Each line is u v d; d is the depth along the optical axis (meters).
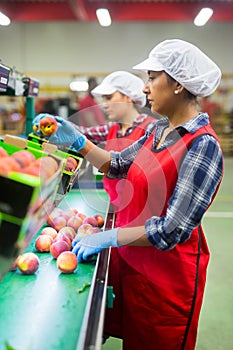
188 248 1.47
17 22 10.88
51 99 9.47
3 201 0.75
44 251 1.47
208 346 2.41
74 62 11.15
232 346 2.41
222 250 3.88
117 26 10.93
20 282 1.23
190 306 1.50
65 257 1.29
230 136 10.55
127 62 11.13
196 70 1.36
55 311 1.06
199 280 1.51
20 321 1.01
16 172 0.80
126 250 1.56
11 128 9.52
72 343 0.93
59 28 10.97
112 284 1.64
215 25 10.88
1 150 0.99
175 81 1.39
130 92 2.43
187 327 1.51
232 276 3.31
